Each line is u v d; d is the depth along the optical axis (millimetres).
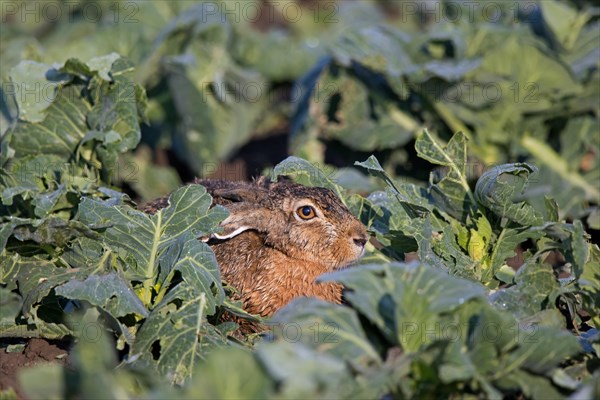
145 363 8773
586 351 8898
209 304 9336
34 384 7465
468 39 15938
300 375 7113
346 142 15812
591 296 9391
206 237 11477
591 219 13547
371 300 8125
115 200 10445
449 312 8195
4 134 12531
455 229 10922
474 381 7848
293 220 11570
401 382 7848
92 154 12039
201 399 7152
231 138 18000
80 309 9633
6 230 9641
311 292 11758
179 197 10289
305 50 19984
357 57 15266
